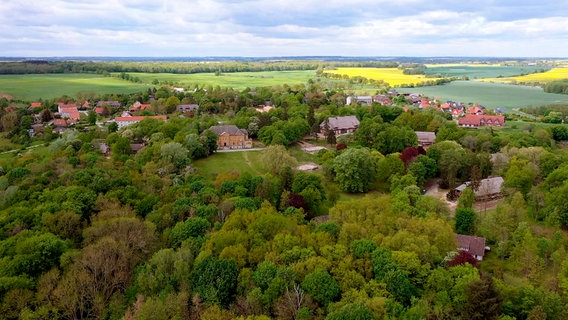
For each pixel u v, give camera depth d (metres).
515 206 96.25
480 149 160.38
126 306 67.19
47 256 75.69
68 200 98.12
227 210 95.50
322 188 110.50
